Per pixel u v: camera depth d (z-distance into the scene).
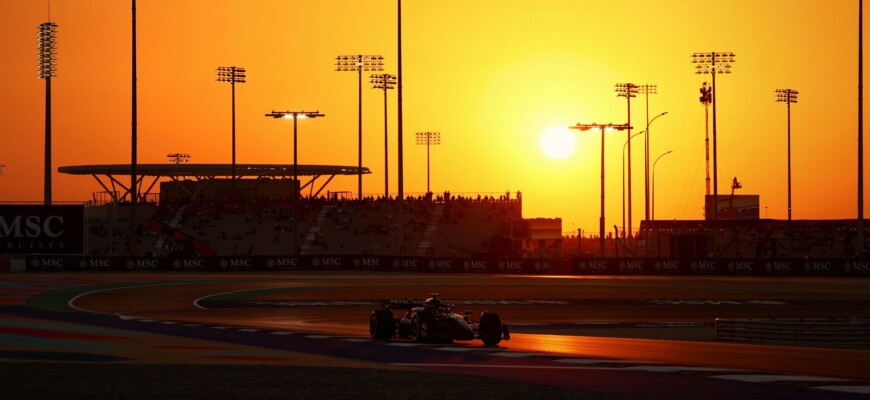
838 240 110.88
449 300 62.38
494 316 31.69
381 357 26.72
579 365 24.38
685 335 39.44
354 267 100.50
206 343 31.25
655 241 115.56
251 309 54.34
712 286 75.38
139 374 21.58
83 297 61.25
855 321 36.09
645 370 23.05
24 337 33.06
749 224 117.56
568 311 54.31
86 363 24.02
